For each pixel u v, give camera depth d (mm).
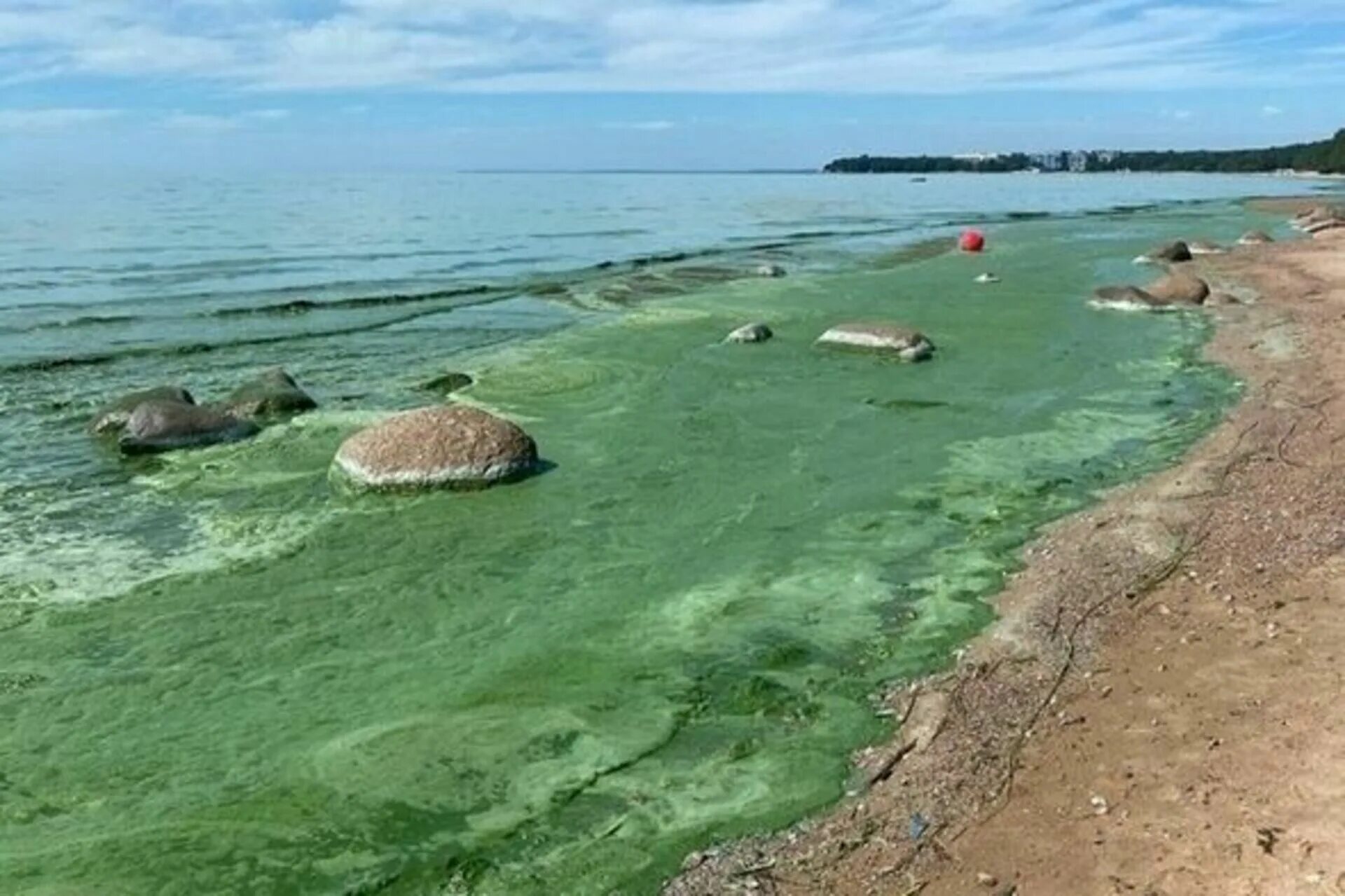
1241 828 6594
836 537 11930
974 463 14375
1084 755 7574
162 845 7039
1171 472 13703
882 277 34469
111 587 10891
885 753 7855
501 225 62125
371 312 27562
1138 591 10148
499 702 8703
